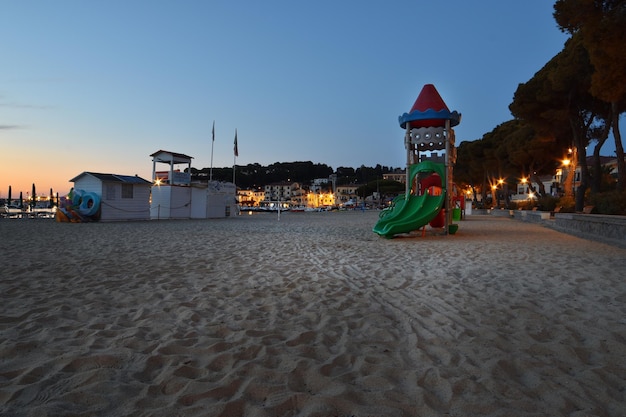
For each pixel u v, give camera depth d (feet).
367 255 33.71
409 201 53.31
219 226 74.59
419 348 12.35
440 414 8.38
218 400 8.92
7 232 53.42
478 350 12.14
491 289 20.47
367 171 638.12
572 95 72.13
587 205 67.10
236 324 14.75
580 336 13.51
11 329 13.71
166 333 13.64
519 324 14.79
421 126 57.00
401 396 9.19
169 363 10.98
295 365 10.91
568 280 22.66
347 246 40.63
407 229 47.85
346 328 14.43
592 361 11.41
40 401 8.68
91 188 84.53
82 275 23.52
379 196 365.61
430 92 54.90
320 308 17.06
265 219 116.57
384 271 25.93
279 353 11.89
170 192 101.96
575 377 10.31
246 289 20.52
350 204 335.67
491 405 8.73
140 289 20.18
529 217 91.50
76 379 9.83
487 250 36.78
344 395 9.18
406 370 10.68
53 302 17.42
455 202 98.32
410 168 54.75
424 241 45.83
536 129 85.46
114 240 43.86
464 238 49.29
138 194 91.61
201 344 12.57
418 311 16.55
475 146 161.99
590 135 84.12
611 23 43.45
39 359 11.09
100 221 83.56
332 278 23.59
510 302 17.88
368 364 11.09
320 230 65.51
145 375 10.23
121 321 14.94
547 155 102.47
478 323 14.90
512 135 120.16
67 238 45.52
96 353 11.53
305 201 471.62
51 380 9.75
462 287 20.98
